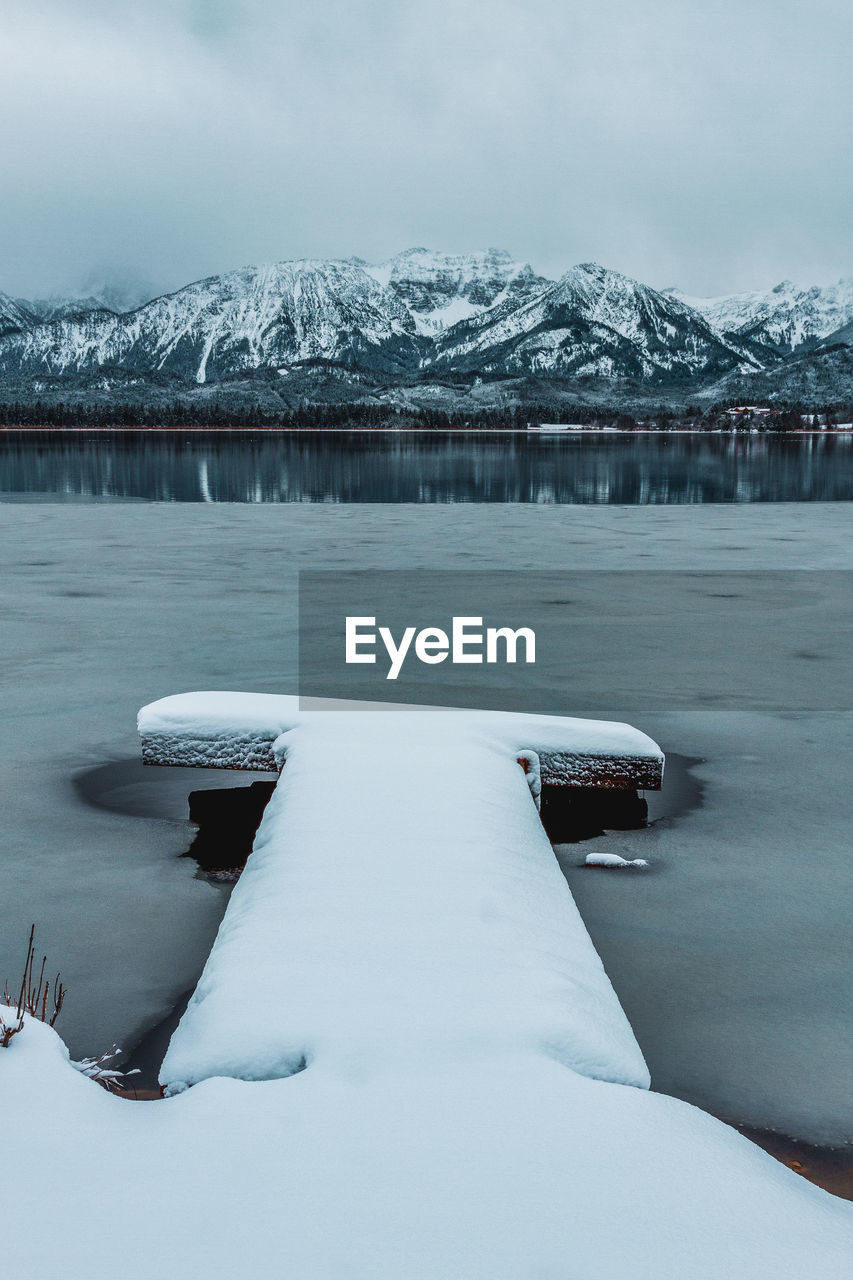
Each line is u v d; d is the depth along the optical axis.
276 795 3.73
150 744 4.53
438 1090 1.96
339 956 2.43
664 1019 2.93
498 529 16.72
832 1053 2.77
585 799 4.87
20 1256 1.55
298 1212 1.64
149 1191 1.69
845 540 15.17
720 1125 2.00
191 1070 2.09
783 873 3.99
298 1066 2.10
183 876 3.90
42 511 20.00
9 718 6.00
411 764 3.91
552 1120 1.88
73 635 8.31
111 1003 2.96
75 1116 1.94
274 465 43.41
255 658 7.56
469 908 2.69
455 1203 1.66
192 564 12.43
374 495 25.47
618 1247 1.58
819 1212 1.75
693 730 5.97
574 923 2.75
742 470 39.34
